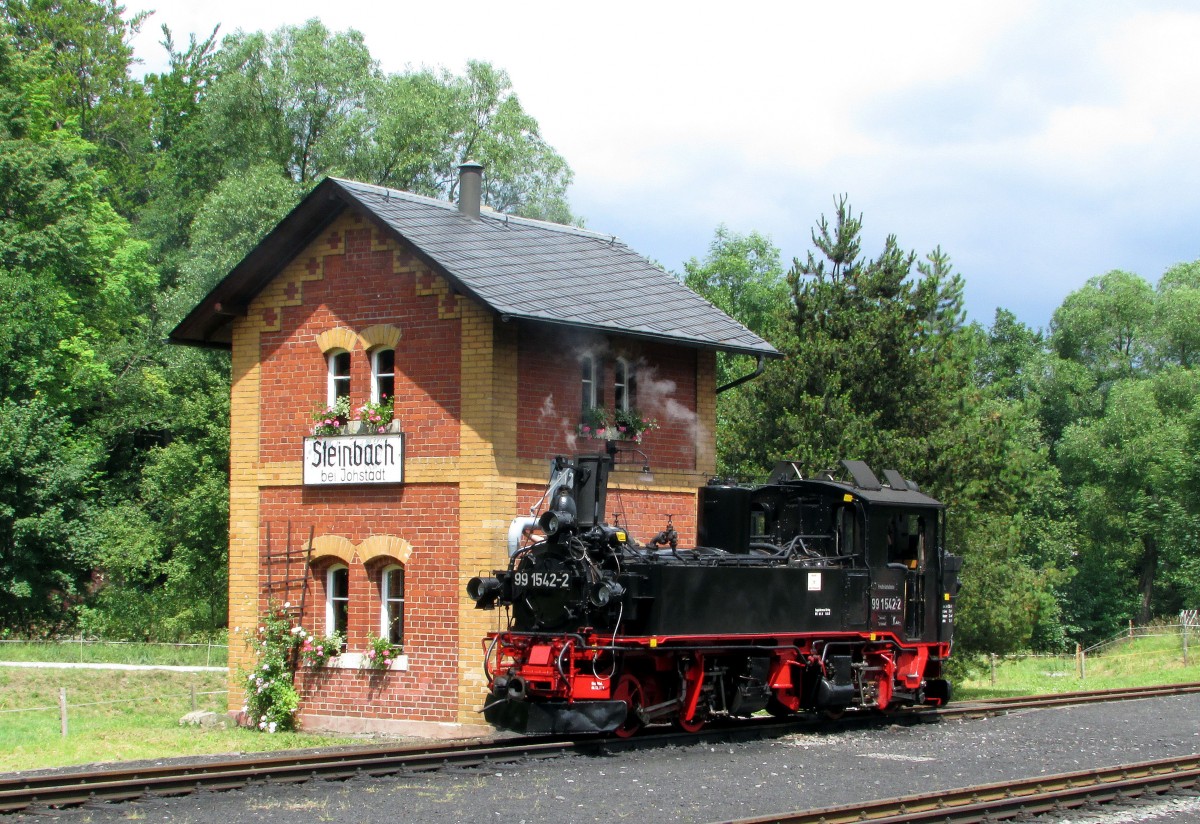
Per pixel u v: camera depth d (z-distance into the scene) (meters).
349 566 19.50
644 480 20.30
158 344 44.59
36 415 37.47
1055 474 56.56
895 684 18.83
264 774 12.52
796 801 11.67
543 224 22.75
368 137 42.28
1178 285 65.81
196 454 38.31
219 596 38.06
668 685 16.30
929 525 19.56
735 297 53.41
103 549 38.31
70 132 46.47
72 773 12.62
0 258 38.72
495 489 18.16
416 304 19.12
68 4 63.12
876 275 24.97
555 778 12.86
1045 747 15.55
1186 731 17.25
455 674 18.36
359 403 19.66
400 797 11.82
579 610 15.33
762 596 16.73
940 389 24.48
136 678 27.28
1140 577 60.31
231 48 43.53
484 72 44.62
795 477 19.27
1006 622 24.94
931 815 10.73
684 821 10.68
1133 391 56.62
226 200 39.56
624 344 20.36
